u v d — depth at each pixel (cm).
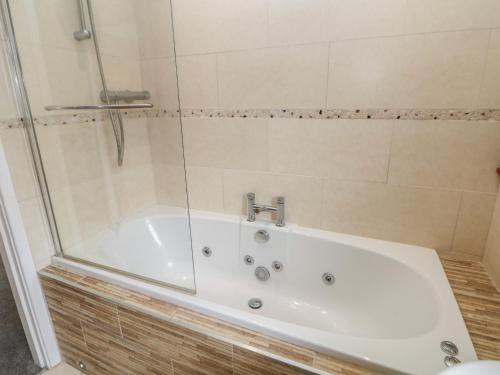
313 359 83
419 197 133
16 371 142
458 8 108
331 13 126
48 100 133
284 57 139
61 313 135
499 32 106
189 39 157
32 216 132
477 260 130
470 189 124
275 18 136
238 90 153
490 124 115
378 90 127
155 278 125
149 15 154
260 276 171
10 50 118
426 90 120
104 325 120
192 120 170
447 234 133
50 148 136
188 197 186
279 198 157
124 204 172
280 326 91
